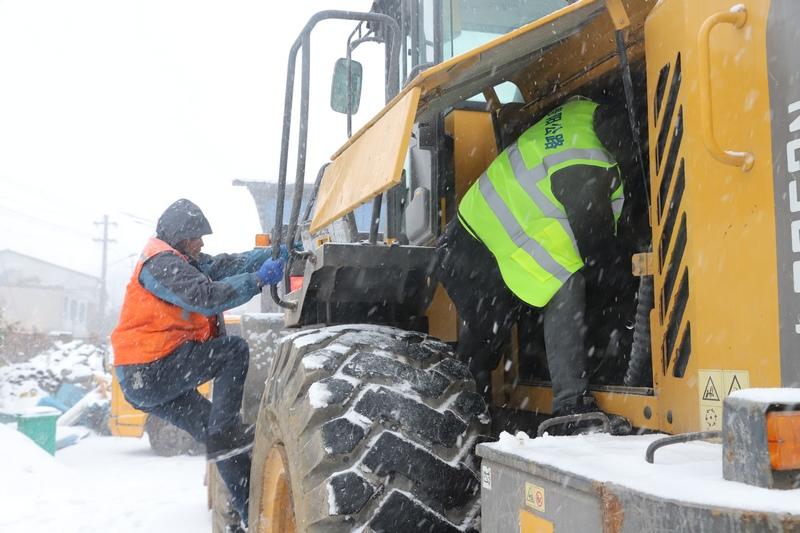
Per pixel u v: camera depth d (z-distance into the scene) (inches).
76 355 1116.5
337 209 94.9
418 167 132.0
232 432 146.3
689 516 46.9
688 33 76.9
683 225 77.2
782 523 43.6
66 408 658.2
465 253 107.3
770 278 65.2
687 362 75.9
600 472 56.4
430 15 141.8
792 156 63.3
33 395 876.0
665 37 81.7
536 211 93.8
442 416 89.4
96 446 492.1
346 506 83.4
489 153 125.1
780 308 64.1
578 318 92.4
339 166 101.5
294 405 91.8
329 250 109.1
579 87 110.3
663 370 80.0
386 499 84.5
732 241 69.5
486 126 126.0
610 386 92.6
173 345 145.6
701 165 73.9
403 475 85.8
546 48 100.3
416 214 125.8
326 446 85.1
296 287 180.7
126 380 145.8
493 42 83.7
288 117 117.7
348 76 155.1
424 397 90.8
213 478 166.6
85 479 314.7
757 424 48.7
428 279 118.8
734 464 50.6
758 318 66.4
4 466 296.8
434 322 121.3
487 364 113.3
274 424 103.3
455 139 124.3
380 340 98.3
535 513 62.3
